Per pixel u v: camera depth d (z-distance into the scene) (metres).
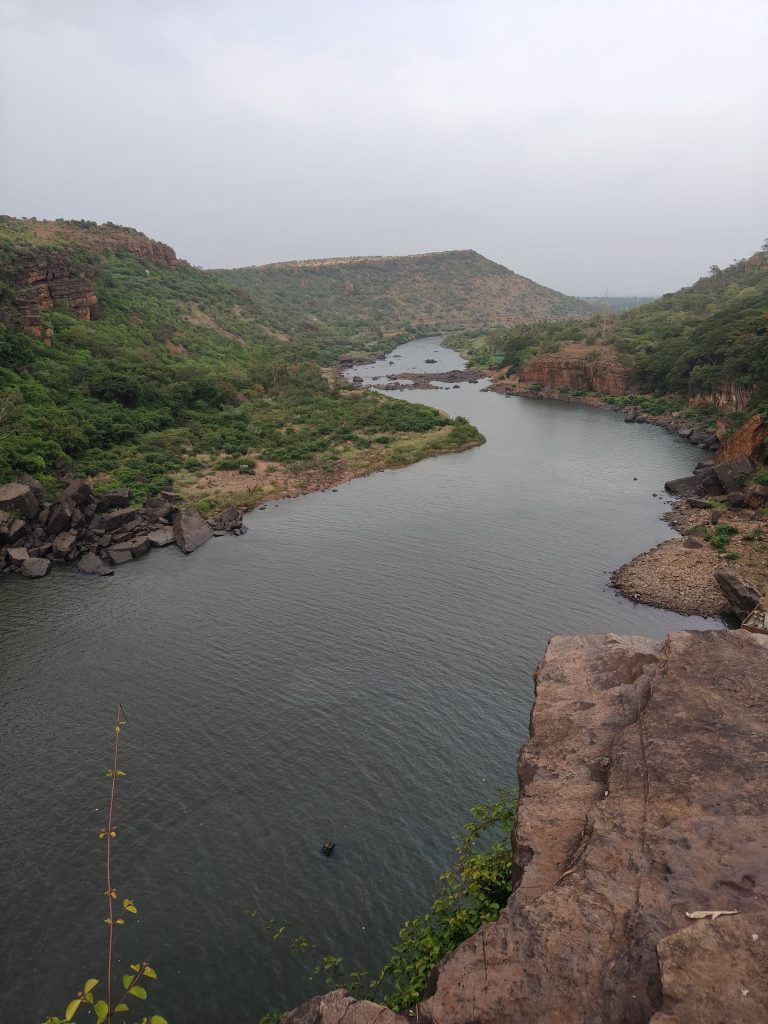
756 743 9.22
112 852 21.81
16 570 44.47
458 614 37.56
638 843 8.05
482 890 12.82
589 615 37.81
